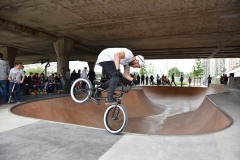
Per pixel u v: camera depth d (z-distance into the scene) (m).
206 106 9.74
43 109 7.80
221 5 9.75
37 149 2.82
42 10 10.80
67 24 13.35
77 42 19.34
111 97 3.33
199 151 2.79
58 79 13.52
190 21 12.28
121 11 10.79
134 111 12.92
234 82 17.28
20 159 2.50
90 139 3.27
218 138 3.35
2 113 5.32
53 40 16.88
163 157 2.59
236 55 28.66
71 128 3.91
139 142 3.14
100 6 10.15
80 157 2.58
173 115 13.20
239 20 11.95
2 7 10.38
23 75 7.71
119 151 2.78
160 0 9.30
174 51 24.64
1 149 2.81
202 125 7.73
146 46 21.16
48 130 3.73
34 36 16.41
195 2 9.47
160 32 15.00
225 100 9.18
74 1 9.56
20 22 13.02
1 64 7.45
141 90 15.65
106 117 3.76
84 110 10.04
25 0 9.49
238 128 4.03
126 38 17.17
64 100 9.26
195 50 23.78
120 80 3.41
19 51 27.02
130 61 3.48
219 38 16.81
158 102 19.38
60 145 2.98
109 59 3.42
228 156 2.62
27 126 4.00
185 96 22.17
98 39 17.83
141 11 10.75
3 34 15.92
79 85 4.45
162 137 3.39
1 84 7.60
